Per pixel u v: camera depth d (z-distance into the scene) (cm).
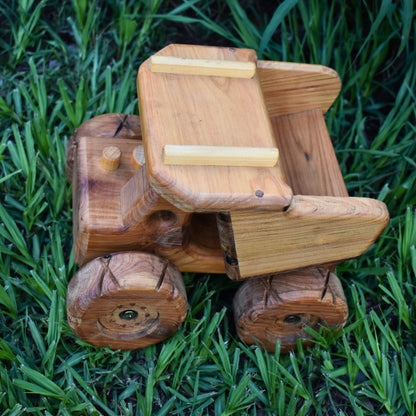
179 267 77
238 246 71
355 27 98
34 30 96
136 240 74
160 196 70
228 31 100
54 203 84
